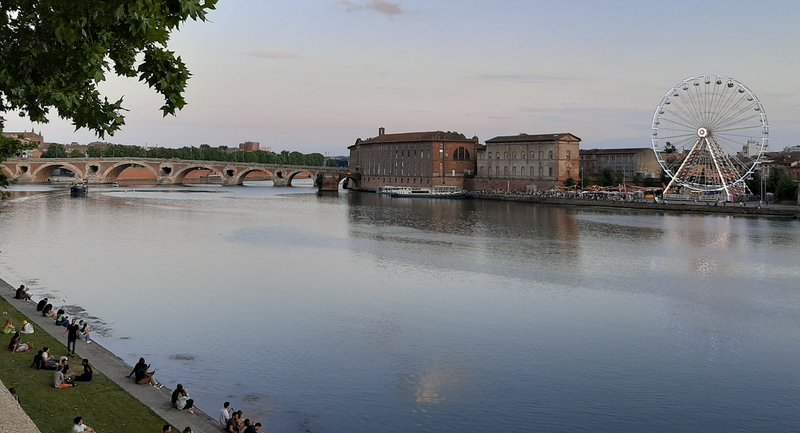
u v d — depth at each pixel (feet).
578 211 642.22
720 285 282.97
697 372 179.73
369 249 379.55
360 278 294.25
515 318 229.25
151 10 65.87
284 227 487.20
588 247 388.78
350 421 148.15
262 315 230.07
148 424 130.93
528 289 273.75
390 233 456.45
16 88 90.58
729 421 150.92
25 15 84.74
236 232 451.94
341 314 232.32
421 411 153.99
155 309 236.02
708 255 358.64
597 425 147.95
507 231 470.39
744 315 235.20
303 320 224.12
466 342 202.39
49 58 86.07
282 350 193.06
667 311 239.91
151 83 90.99
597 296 262.06
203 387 164.66
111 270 305.32
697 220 541.34
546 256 355.77
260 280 288.10
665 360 188.44
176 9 67.46
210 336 205.16
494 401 159.53
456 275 302.25
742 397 163.73
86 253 351.25
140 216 547.49
